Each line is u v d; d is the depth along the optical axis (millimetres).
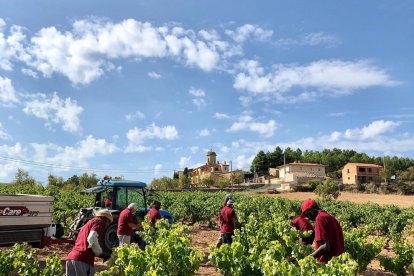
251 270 6594
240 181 89250
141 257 6340
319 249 6004
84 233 6727
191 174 118438
